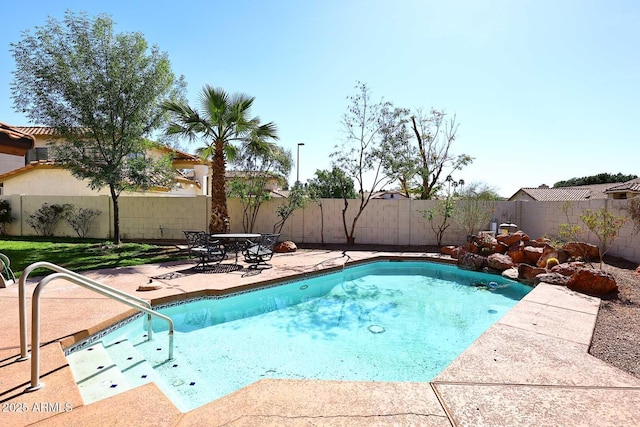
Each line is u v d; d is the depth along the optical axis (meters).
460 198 12.97
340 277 9.08
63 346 3.78
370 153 12.98
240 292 6.80
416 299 7.27
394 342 5.10
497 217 13.16
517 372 3.22
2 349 3.54
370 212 13.53
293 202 12.96
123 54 10.31
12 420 2.40
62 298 5.43
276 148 12.62
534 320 4.68
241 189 12.89
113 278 7.20
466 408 2.62
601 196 27.02
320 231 13.73
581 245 8.62
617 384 3.01
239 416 2.49
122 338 4.88
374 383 2.99
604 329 4.43
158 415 2.49
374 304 6.93
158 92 11.03
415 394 2.82
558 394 2.84
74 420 2.42
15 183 16.23
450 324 5.83
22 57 9.66
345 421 2.43
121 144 10.89
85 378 3.40
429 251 12.02
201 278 7.36
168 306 5.93
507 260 9.06
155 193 16.69
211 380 3.92
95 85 10.12
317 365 4.36
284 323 5.86
